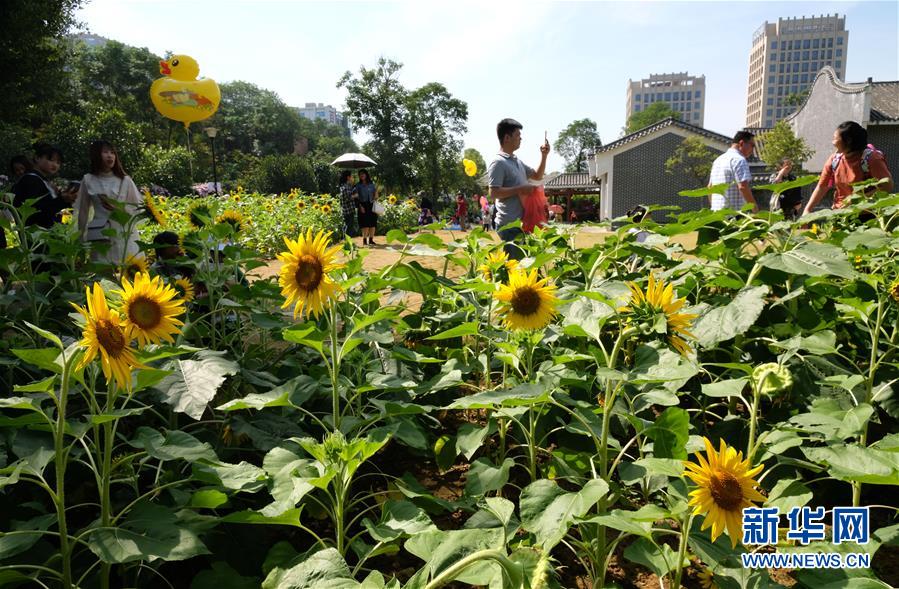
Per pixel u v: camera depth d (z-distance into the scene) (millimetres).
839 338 3205
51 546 1887
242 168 77062
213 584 1778
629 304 1981
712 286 3422
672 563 1753
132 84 74562
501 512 1729
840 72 164000
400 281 3240
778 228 3062
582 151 98625
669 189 35688
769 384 2309
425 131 58844
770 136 34125
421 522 1724
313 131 121938
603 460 1936
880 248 2840
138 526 1648
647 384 2203
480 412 3361
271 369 3377
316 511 2324
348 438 2277
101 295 1613
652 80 181750
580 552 1967
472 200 54781
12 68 23547
